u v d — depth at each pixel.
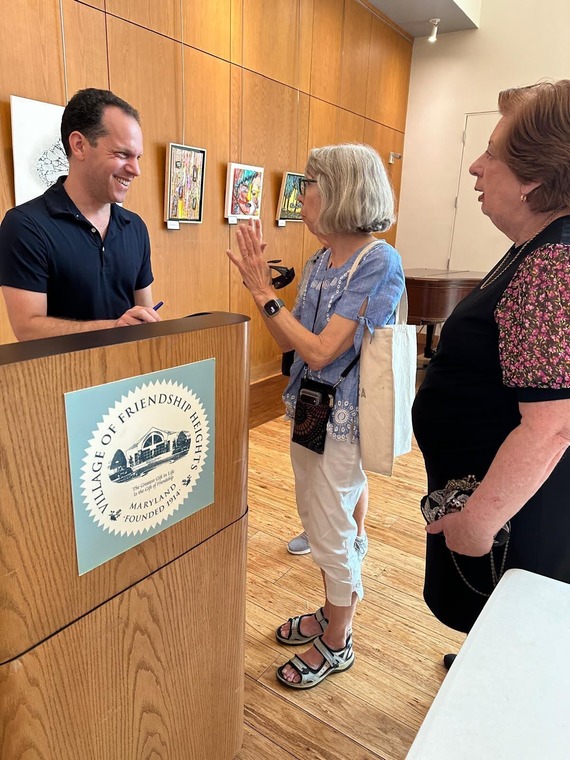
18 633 0.73
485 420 1.05
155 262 3.58
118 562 0.85
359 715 1.52
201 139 3.73
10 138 2.58
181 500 0.94
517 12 5.96
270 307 1.34
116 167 1.42
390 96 6.36
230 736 1.27
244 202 4.20
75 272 1.47
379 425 1.37
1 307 2.69
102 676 0.88
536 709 0.57
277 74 4.38
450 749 0.52
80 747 0.87
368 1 5.46
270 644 1.77
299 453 1.58
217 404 0.97
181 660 1.05
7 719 0.75
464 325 1.04
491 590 1.12
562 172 0.86
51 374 0.67
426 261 7.14
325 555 1.51
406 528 2.51
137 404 0.80
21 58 2.56
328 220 1.31
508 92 0.96
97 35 2.90
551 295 0.83
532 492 0.90
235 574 1.14
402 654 1.75
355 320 1.32
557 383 0.82
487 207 1.01
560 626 0.69
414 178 7.00
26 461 0.68
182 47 3.44
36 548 0.72
